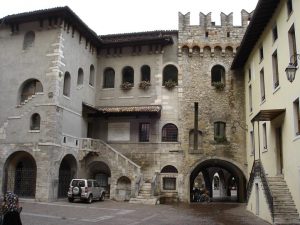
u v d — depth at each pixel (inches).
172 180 1327.5
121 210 948.0
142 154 1365.7
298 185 773.3
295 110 809.5
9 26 1277.1
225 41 1424.7
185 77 1409.9
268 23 1034.1
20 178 1213.7
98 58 1491.1
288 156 847.7
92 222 728.3
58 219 756.0
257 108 1165.7
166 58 1432.1
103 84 1473.9
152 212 924.0
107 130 1414.9
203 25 1440.7
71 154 1227.9
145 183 1250.0
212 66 1416.1
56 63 1176.2
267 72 1041.5
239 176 1376.7
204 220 796.6
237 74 1406.3
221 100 1386.6
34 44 1227.9
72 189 1124.5
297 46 783.7
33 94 1222.9
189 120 1375.5
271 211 767.1
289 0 855.7
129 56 1462.8
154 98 1408.7
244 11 1437.0
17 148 1160.8
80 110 1315.2
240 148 1347.2
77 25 1279.5
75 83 1285.7
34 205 1002.7
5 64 1252.5
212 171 2057.1
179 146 1354.6
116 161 1259.8
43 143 1128.8
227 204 1245.1
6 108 1214.3
